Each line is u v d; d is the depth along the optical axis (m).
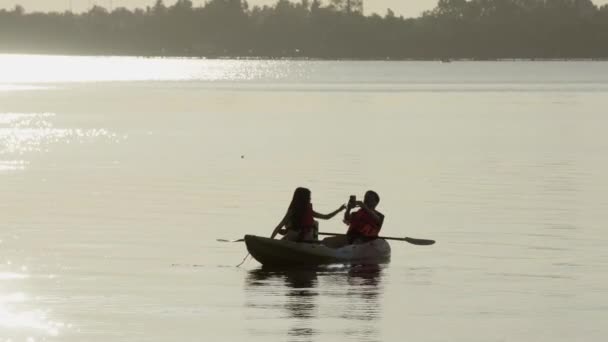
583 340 43.19
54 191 87.12
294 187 90.06
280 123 169.62
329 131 153.12
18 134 144.25
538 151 123.56
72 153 120.62
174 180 94.94
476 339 43.31
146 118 180.50
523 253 61.66
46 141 135.00
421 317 46.72
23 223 70.88
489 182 94.00
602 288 52.44
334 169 103.88
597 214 75.75
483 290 52.12
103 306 48.31
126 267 57.12
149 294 50.84
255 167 105.75
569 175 99.31
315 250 59.22
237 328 44.69
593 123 169.38
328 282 54.47
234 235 67.19
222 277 55.44
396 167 105.94
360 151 123.31
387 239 65.12
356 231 61.66
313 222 61.69
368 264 59.41
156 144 131.88
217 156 117.19
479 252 62.16
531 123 170.12
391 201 82.31
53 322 45.34
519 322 45.88
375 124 168.12
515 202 81.75
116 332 43.94
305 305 49.00
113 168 104.69
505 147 128.75
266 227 70.31
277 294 51.38
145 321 45.66
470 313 47.47
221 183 92.75
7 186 90.38
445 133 150.00
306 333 43.94
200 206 79.19
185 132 150.50
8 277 54.22
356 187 90.25
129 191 87.25
